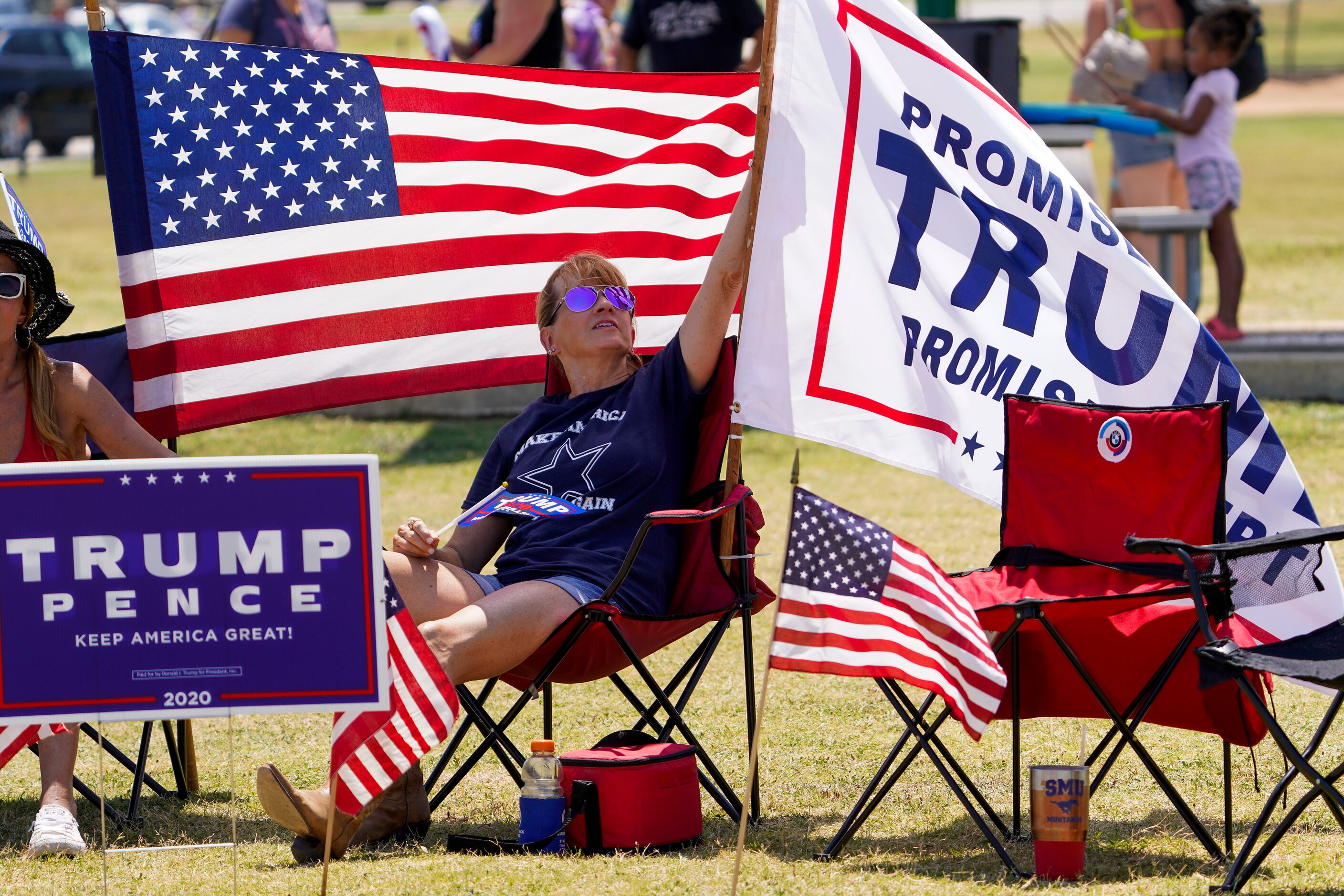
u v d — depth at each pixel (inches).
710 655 596.4
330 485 472.1
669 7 1497.3
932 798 616.4
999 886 504.4
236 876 508.7
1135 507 574.6
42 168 3912.4
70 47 4163.4
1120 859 535.5
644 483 616.7
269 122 746.2
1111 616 573.0
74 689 465.4
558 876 520.1
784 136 631.8
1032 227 649.0
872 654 504.1
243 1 1320.1
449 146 768.3
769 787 637.3
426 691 514.3
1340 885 499.2
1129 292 646.5
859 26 644.7
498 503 601.3
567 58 1691.7
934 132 647.8
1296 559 553.0
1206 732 617.6
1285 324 1614.2
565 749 702.5
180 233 730.8
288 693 470.6
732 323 744.3
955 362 640.4
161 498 468.1
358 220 756.6
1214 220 1507.1
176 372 731.4
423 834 580.1
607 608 562.3
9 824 615.5
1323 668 474.9
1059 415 581.9
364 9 7731.3
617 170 784.3
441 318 769.6
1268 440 636.1
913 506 1170.0
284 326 748.0
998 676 506.0
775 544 1046.4
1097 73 1540.4
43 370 607.8
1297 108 5039.4
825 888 504.7
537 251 780.0
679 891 502.3
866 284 634.2
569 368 663.1
